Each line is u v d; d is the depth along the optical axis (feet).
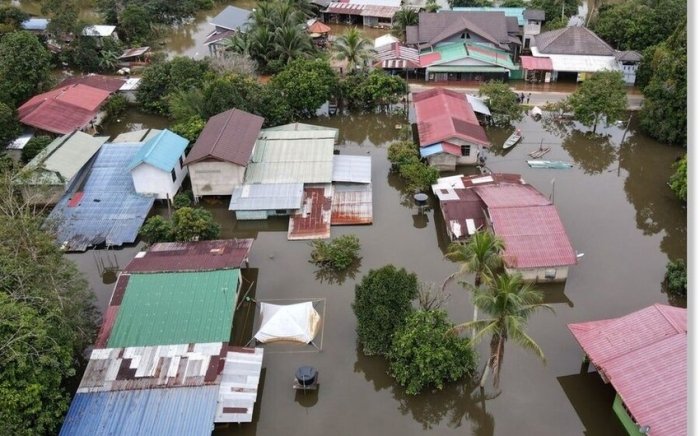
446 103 204.13
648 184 182.50
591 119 204.23
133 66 274.57
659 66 200.34
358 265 148.56
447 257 149.48
